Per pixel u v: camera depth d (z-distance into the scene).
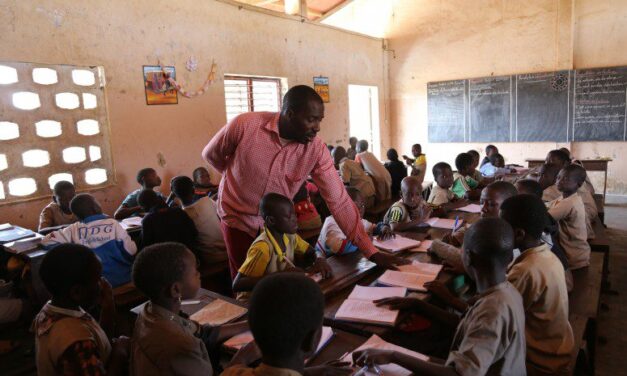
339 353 1.21
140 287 1.15
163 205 3.33
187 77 4.59
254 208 1.82
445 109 7.59
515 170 5.07
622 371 2.24
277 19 5.69
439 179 3.41
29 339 2.39
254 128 1.67
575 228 2.45
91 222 2.53
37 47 3.43
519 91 6.90
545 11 6.59
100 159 3.91
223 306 1.52
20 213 3.41
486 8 7.05
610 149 6.45
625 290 3.24
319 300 0.83
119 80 4.00
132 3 4.05
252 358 1.14
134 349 1.16
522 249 1.49
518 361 1.13
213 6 4.81
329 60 6.69
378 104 7.93
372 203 4.71
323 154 1.78
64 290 1.25
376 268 1.84
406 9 7.70
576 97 6.51
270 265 1.69
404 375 1.10
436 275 1.69
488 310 1.09
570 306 2.04
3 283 2.60
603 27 6.29
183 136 4.59
